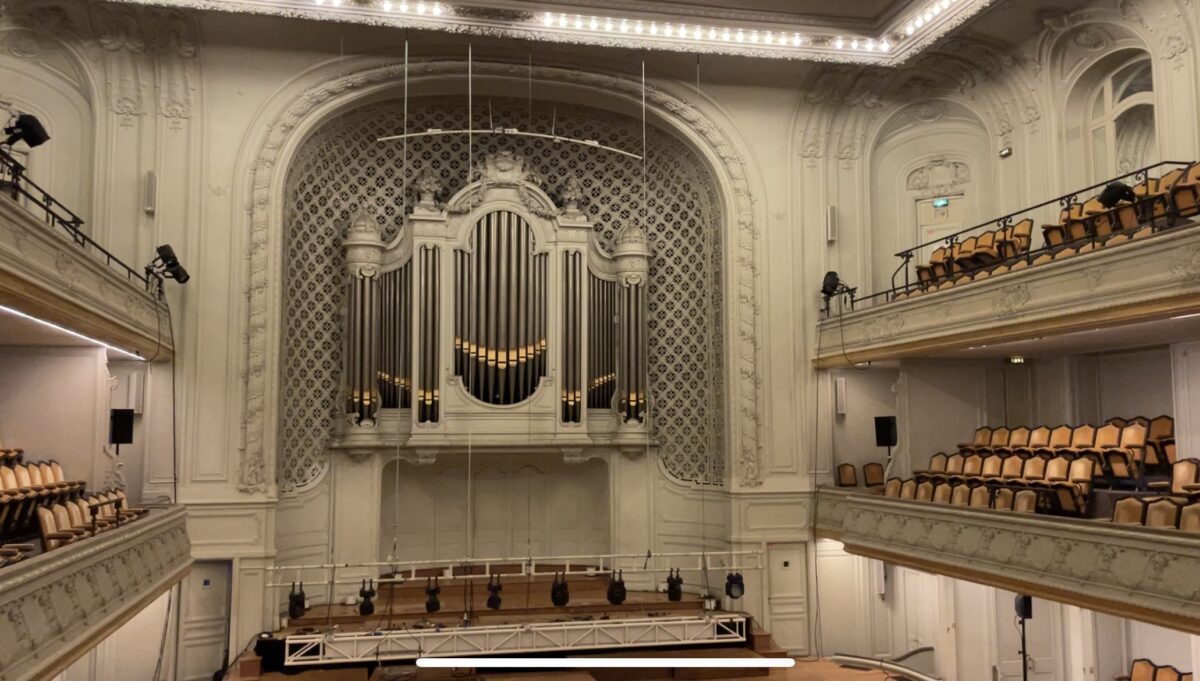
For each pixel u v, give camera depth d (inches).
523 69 554.3
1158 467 428.1
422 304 558.9
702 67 567.2
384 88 546.6
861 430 596.4
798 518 577.3
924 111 598.9
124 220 499.8
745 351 578.6
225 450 502.3
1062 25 489.1
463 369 561.9
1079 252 413.4
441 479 595.2
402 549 581.0
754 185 588.4
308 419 558.9
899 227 611.2
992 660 532.4
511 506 606.2
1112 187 366.9
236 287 511.8
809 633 571.5
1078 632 498.3
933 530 454.0
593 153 619.2
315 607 534.0
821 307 592.4
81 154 503.8
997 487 434.0
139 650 483.2
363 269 554.9
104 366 438.6
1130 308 352.2
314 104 532.1
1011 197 555.2
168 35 497.7
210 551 493.0
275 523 510.9
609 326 594.2
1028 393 575.5
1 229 267.9
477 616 521.0
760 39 527.8
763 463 576.4
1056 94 521.0
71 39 489.1
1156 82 443.8
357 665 496.1
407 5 484.1
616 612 539.8
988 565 406.9
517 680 472.7
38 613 258.5
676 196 622.5
